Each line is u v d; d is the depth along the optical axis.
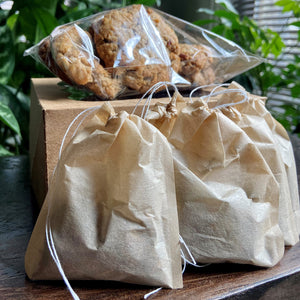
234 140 0.21
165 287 0.19
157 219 0.19
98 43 0.26
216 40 0.32
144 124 0.19
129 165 0.18
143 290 0.19
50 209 0.19
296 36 0.70
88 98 0.27
